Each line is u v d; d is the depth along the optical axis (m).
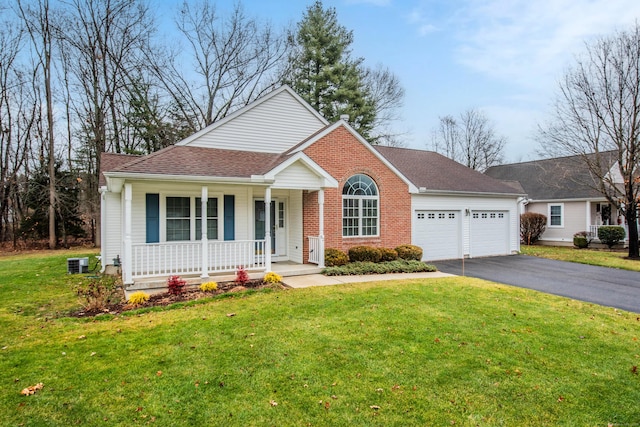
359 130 29.22
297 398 4.14
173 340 5.79
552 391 4.41
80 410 3.89
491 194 17.06
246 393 4.24
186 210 11.24
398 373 4.76
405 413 3.89
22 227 23.95
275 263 12.79
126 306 7.82
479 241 17.11
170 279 9.01
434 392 4.32
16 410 3.88
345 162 13.34
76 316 7.25
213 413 3.85
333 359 5.14
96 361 5.05
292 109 14.30
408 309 7.56
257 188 12.15
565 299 8.84
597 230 20.78
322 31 28.56
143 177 9.07
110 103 23.31
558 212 23.31
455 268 13.62
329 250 12.58
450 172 18.64
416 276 11.49
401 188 14.70
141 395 4.18
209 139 12.94
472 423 3.75
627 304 8.55
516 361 5.20
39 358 5.14
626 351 5.65
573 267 13.91
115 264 12.58
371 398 4.17
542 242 24.08
